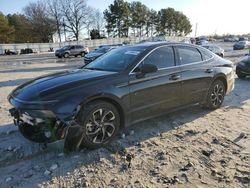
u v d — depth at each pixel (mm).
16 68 20719
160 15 106875
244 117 6117
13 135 5109
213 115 6242
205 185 3500
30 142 4762
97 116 4379
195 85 5871
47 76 4973
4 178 3734
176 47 5668
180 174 3752
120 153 4355
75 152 4348
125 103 4645
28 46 58656
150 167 3947
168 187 3465
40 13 83625
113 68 4980
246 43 45281
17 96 4359
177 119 5938
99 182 3598
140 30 99875
